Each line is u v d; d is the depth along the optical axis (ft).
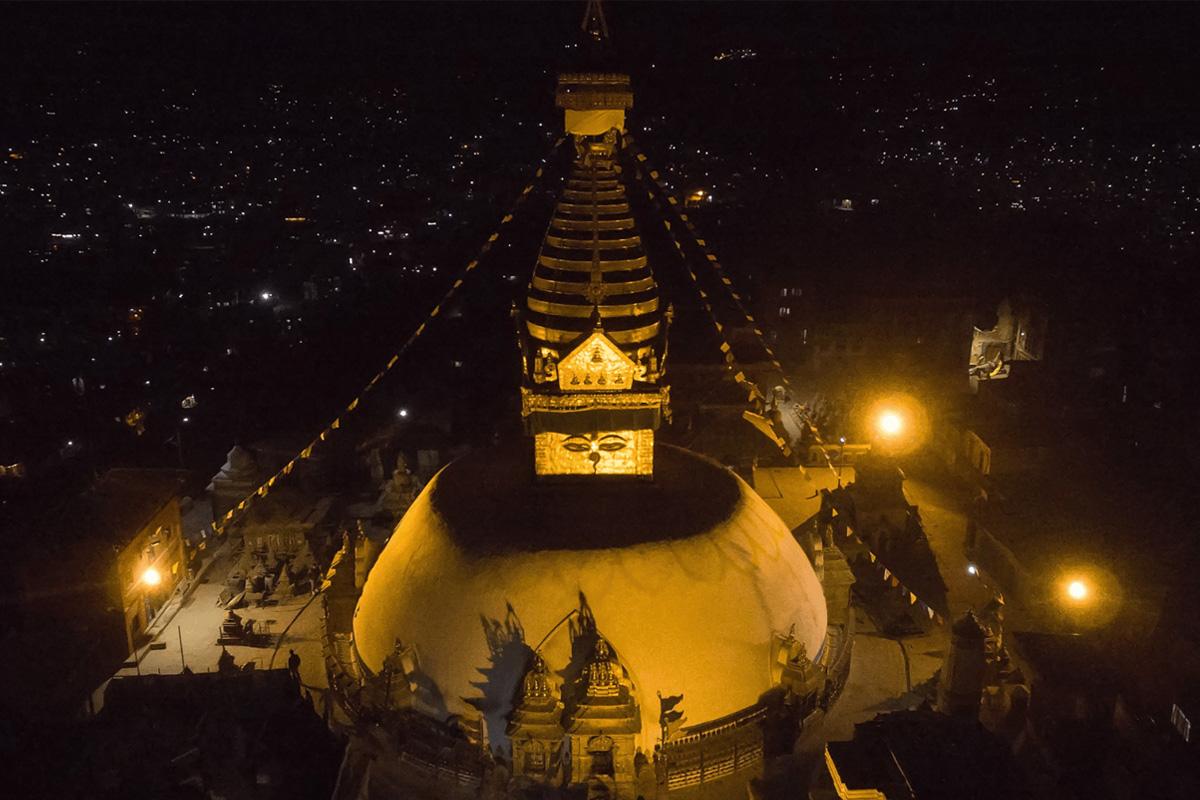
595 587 116.67
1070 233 359.05
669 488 129.29
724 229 375.25
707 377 256.32
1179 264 306.14
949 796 97.55
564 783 112.16
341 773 114.73
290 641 149.38
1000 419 206.80
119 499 159.84
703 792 115.14
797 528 174.29
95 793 110.73
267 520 171.63
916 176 456.04
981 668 124.16
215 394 275.59
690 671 115.55
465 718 115.55
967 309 287.07
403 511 175.63
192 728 119.96
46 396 243.19
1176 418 212.43
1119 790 114.21
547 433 126.62
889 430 212.43
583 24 123.24
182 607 160.35
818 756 120.16
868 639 145.69
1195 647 128.26
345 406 263.29
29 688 132.05
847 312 289.74
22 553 149.89
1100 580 153.58
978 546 175.42
